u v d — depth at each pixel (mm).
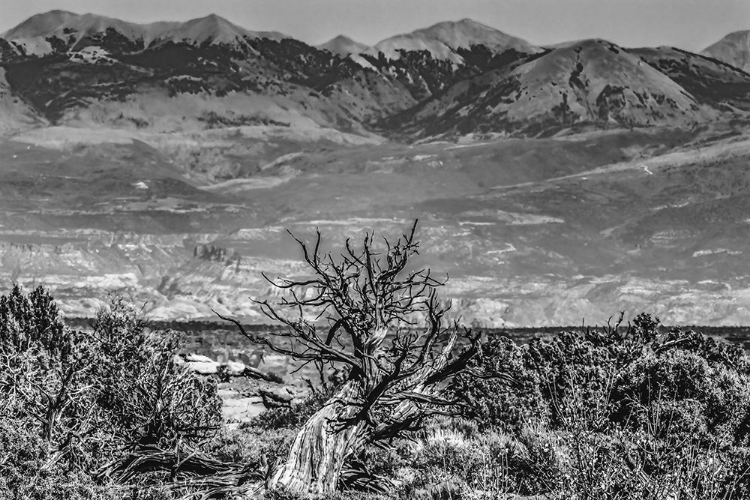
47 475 14922
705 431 17812
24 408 17391
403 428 16656
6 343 20812
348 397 16312
